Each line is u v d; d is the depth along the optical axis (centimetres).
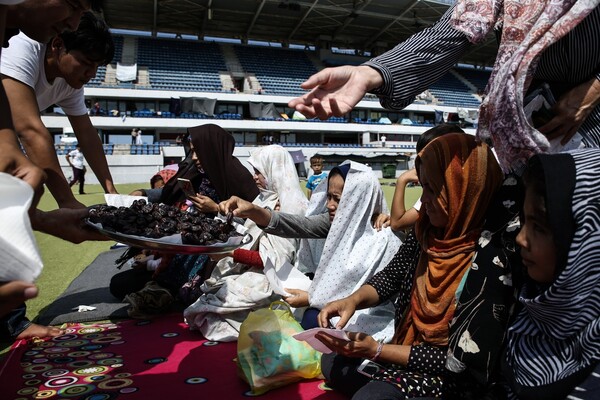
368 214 244
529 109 160
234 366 241
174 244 174
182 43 2803
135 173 2022
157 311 329
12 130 110
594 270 113
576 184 113
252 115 2502
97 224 178
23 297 79
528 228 122
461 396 152
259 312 229
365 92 149
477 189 156
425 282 171
